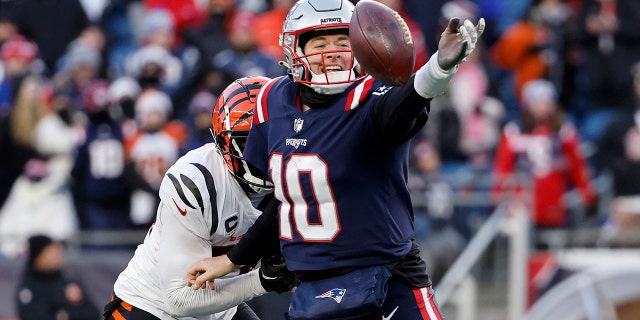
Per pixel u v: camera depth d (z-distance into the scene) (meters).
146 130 31.44
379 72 13.23
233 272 16.53
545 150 32.31
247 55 34.72
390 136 13.70
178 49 36.72
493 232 28.91
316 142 14.22
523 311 28.66
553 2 41.38
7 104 34.94
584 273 27.72
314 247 14.47
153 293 16.75
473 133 35.91
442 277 29.06
